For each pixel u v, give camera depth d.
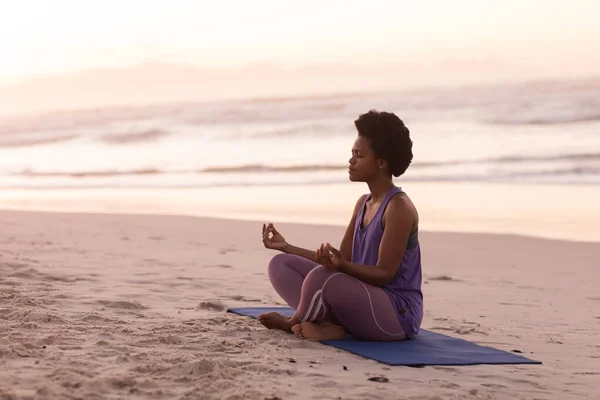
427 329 5.40
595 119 27.84
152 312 5.51
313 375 3.84
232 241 10.24
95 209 14.84
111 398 3.24
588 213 13.23
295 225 12.07
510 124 28.06
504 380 4.00
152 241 10.10
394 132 4.76
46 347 4.14
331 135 28.61
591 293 7.16
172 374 3.66
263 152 25.12
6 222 11.87
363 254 4.88
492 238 10.91
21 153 28.80
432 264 8.98
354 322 4.68
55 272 7.20
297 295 5.00
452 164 20.59
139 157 25.59
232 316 5.45
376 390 3.58
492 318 5.96
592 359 4.61
